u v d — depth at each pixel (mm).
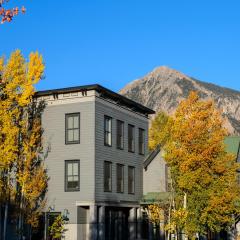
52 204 35594
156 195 40438
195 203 31891
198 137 31484
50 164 36156
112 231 37688
